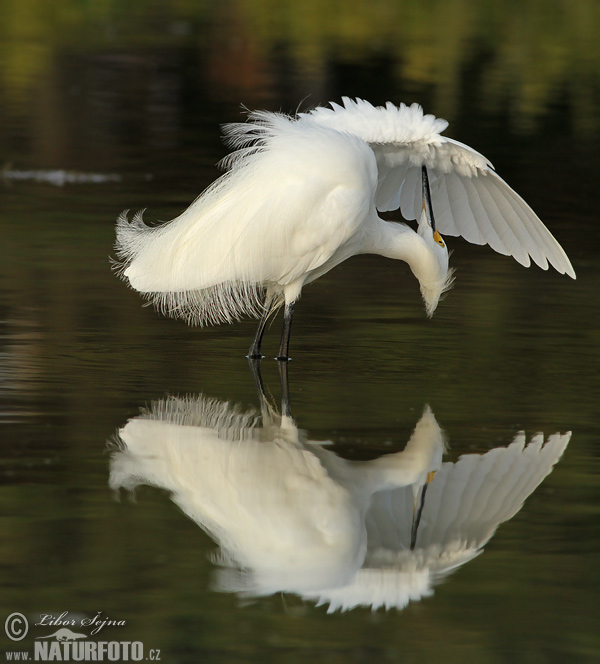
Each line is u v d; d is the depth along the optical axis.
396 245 12.45
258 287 12.35
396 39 38.94
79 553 7.23
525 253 12.88
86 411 9.95
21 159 22.59
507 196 12.45
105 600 6.74
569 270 12.45
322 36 39.19
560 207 20.97
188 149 24.36
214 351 12.23
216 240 11.79
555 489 8.45
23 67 32.19
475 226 13.13
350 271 16.31
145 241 12.30
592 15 45.00
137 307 13.79
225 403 10.32
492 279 15.95
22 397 10.29
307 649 6.36
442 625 6.64
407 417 9.98
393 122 12.08
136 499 8.06
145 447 9.06
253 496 8.18
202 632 6.48
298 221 11.57
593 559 7.38
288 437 9.38
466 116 28.23
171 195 20.34
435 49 37.44
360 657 6.25
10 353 11.71
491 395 10.73
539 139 26.38
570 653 6.33
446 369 11.66
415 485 8.45
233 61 34.22
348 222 11.64
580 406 10.41
